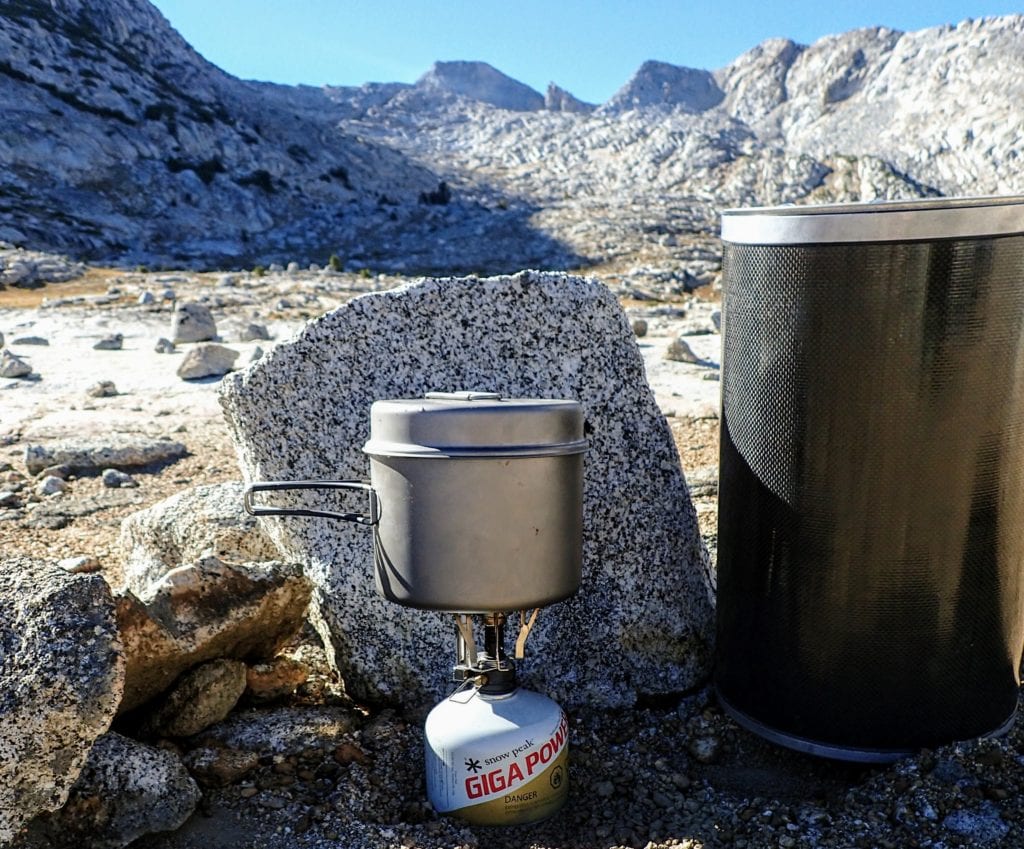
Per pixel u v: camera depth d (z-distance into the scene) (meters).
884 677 0.59
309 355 0.71
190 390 2.40
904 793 0.56
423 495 0.51
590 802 0.59
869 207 0.54
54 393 2.35
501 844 0.55
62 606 0.53
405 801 0.59
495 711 0.57
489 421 0.50
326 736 0.63
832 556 0.59
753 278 0.60
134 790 0.54
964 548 0.58
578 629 0.70
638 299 8.58
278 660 0.71
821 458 0.58
